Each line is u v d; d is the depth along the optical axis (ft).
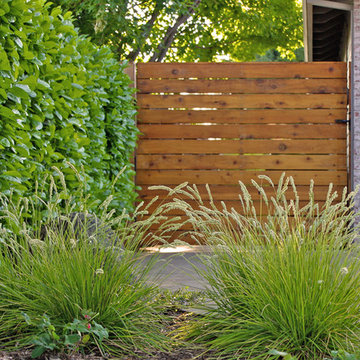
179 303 11.64
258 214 24.32
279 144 24.38
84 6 36.96
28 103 12.53
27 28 12.82
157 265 17.70
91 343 8.71
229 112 24.44
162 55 46.37
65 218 9.69
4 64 11.47
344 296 8.77
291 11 59.47
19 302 8.93
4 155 11.99
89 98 17.37
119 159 20.90
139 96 24.53
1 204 11.57
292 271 8.82
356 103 23.53
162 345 8.93
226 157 24.47
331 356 8.21
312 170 24.40
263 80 24.32
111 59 20.81
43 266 9.31
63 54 15.23
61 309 9.00
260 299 8.99
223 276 9.61
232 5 54.70
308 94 24.26
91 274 9.25
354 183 23.54
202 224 9.80
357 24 23.59
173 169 24.57
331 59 43.19
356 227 8.95
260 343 8.62
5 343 8.42
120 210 19.81
